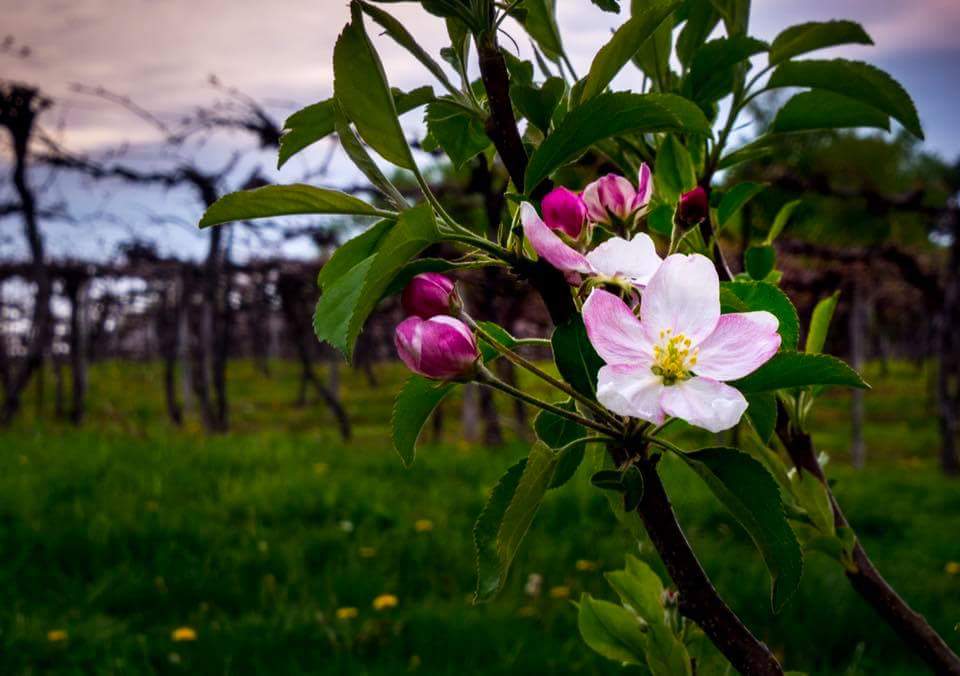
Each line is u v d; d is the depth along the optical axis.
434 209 0.87
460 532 5.87
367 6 0.84
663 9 0.90
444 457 8.85
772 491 0.81
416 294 0.90
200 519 6.16
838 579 4.68
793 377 0.80
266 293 14.78
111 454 8.55
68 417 18.25
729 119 1.27
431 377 0.88
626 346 0.79
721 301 0.82
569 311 0.88
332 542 5.63
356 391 24.39
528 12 1.13
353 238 0.96
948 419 12.23
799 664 4.10
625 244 0.86
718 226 1.27
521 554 5.35
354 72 0.82
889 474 10.13
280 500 6.59
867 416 20.06
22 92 12.65
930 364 21.86
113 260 16.61
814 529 1.15
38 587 4.93
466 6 0.92
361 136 0.85
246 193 0.85
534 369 0.89
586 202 1.03
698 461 0.83
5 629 4.23
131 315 24.62
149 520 5.91
